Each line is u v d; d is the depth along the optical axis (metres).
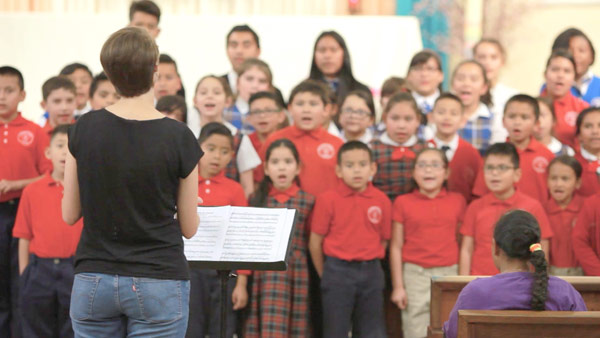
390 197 8.71
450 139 8.98
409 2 14.14
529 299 5.36
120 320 4.99
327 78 10.16
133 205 4.82
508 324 5.11
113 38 4.92
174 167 4.87
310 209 8.35
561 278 5.79
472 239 8.33
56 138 8.14
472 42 13.93
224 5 14.07
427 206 8.37
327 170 8.66
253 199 8.42
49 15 12.23
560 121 9.71
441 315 6.44
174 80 10.05
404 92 8.91
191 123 9.20
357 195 8.30
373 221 8.27
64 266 8.05
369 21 12.51
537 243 5.57
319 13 14.17
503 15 13.84
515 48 14.81
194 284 7.99
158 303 4.86
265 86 9.77
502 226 5.69
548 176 8.47
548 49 14.91
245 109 9.77
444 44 13.97
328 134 8.87
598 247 8.10
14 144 8.68
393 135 8.76
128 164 4.80
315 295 8.53
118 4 13.88
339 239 8.23
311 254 8.37
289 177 8.27
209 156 8.12
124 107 4.95
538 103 8.80
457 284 6.41
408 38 12.52
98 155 4.82
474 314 5.11
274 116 9.06
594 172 8.84
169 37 12.34
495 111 9.91
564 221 8.41
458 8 13.87
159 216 4.88
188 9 14.04
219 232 6.04
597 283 6.15
